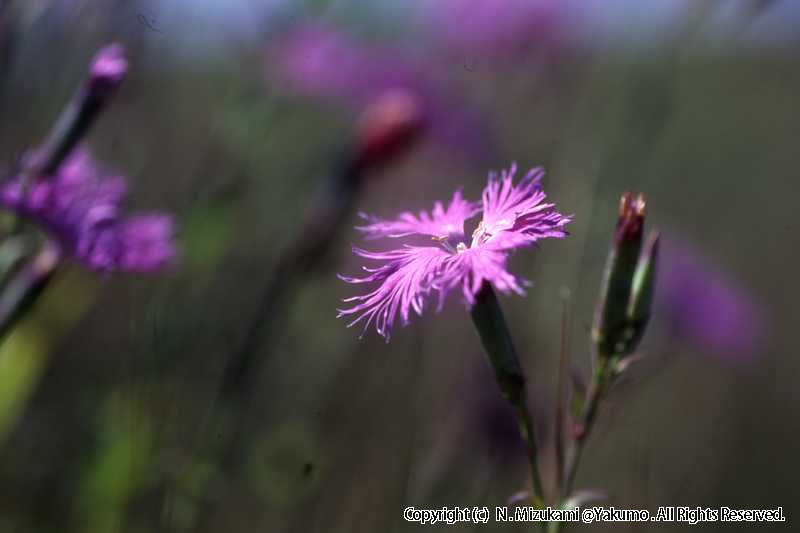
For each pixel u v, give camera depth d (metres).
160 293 0.52
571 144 0.65
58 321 0.54
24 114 0.55
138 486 0.51
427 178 0.73
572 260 0.59
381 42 0.70
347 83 0.64
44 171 0.45
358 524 0.58
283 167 0.63
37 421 0.58
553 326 0.59
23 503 0.57
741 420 0.90
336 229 0.57
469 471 0.56
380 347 0.62
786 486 0.89
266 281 0.58
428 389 0.60
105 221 0.46
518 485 0.56
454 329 0.63
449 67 0.73
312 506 0.57
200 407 0.54
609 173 0.60
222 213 0.55
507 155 0.71
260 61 0.58
